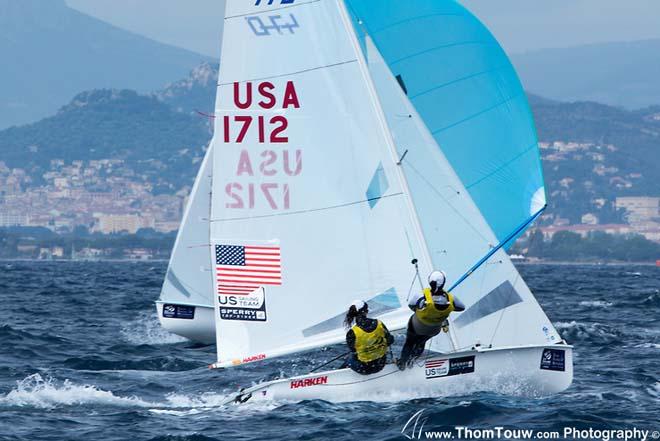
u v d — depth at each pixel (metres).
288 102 54.81
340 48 54.56
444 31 61.41
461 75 61.38
